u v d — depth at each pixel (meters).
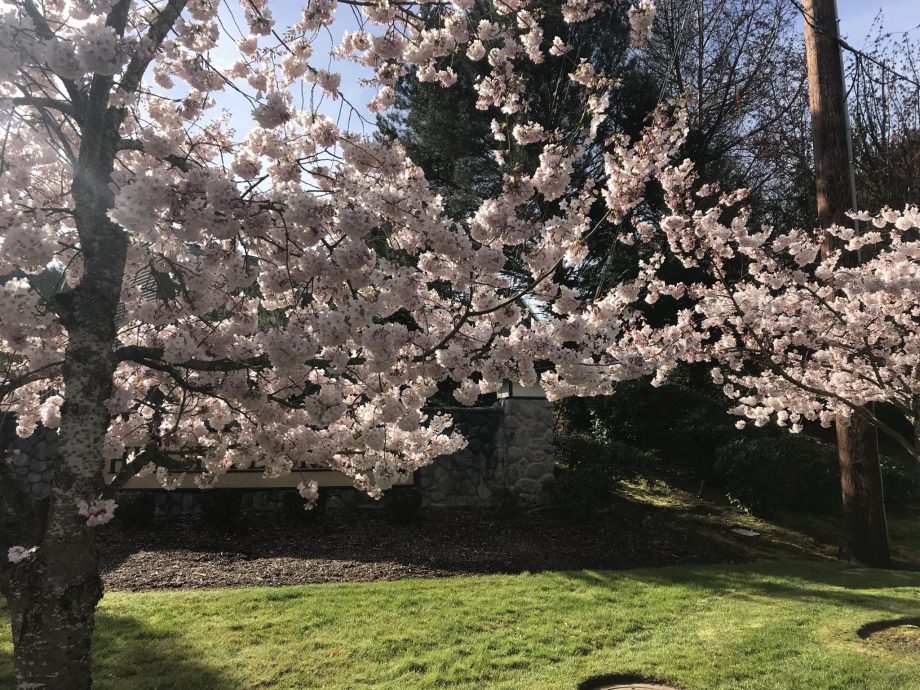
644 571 6.92
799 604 5.61
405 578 6.39
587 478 9.25
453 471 9.41
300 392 3.19
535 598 5.64
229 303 2.95
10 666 3.84
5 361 3.64
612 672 4.13
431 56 3.54
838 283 5.79
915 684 3.93
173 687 3.81
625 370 3.13
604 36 10.81
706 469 11.73
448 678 4.02
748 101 15.83
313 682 3.95
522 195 3.06
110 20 2.42
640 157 3.63
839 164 7.99
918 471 11.53
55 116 3.08
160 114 3.19
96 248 2.29
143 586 5.84
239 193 2.28
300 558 6.92
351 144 3.01
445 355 2.91
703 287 6.68
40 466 8.43
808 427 14.09
